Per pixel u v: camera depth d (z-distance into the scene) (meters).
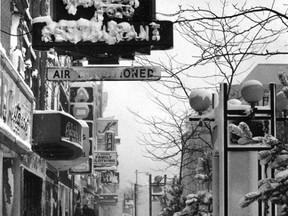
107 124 62.59
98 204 82.75
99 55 11.77
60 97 36.88
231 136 7.94
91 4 11.61
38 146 23.62
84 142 31.72
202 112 8.96
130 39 11.45
